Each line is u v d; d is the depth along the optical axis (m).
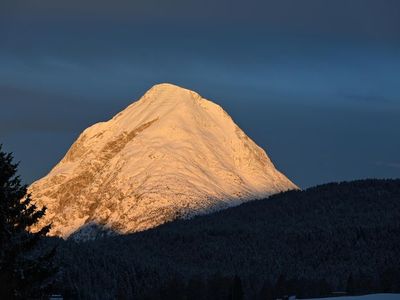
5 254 137.62
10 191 139.00
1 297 135.38
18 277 137.12
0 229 138.00
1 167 139.25
